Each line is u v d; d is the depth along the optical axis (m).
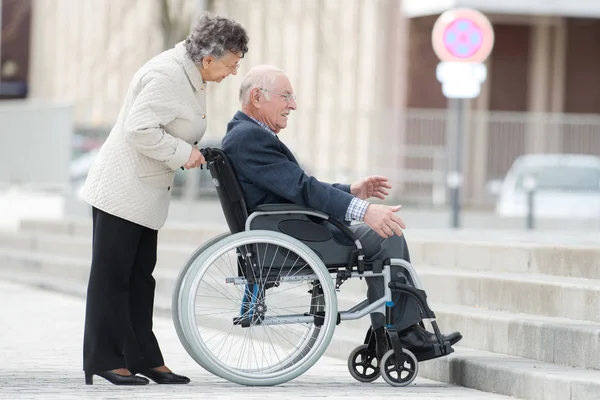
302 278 12.63
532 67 55.88
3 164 40.75
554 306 14.38
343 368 14.70
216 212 38.06
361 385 12.88
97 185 12.40
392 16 54.50
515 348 13.74
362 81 55.03
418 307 12.88
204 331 13.95
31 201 39.78
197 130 12.52
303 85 55.91
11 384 12.60
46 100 64.81
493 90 55.75
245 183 12.70
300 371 12.66
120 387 12.37
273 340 15.42
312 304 12.84
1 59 69.69
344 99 55.28
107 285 12.45
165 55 12.42
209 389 12.27
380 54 54.69
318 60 55.69
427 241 19.30
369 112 41.31
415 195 41.59
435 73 53.59
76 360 15.12
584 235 24.64
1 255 32.38
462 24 30.28
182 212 37.91
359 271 12.65
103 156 12.47
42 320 20.56
